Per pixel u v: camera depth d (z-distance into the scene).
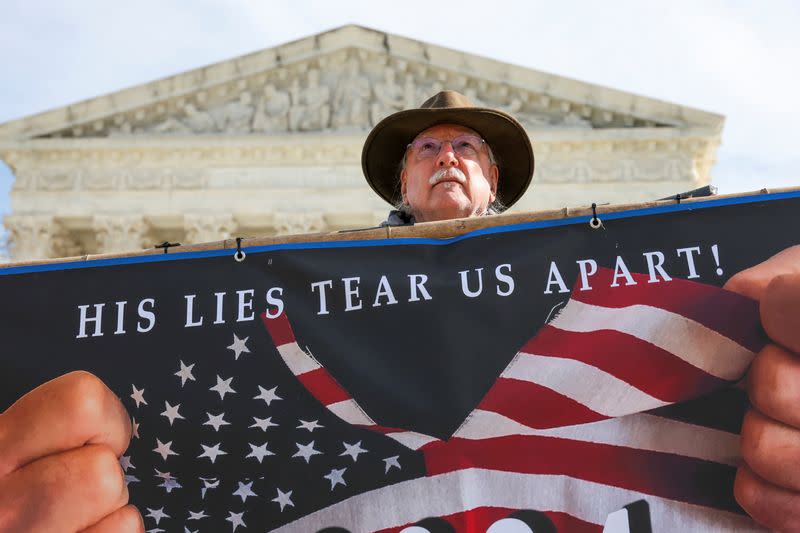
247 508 5.21
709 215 5.64
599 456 5.19
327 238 5.75
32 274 5.76
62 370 5.50
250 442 5.32
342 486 5.21
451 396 5.33
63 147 51.59
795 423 5.14
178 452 5.32
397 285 5.59
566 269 5.58
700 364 5.32
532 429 5.25
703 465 5.15
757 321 5.36
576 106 51.84
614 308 5.47
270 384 5.43
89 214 51.12
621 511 5.09
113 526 5.20
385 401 5.34
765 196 5.66
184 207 51.09
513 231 5.70
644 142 50.25
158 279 5.71
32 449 5.30
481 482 5.16
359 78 53.81
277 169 51.66
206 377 5.46
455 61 52.50
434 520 5.11
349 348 5.47
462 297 5.55
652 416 5.25
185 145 51.53
